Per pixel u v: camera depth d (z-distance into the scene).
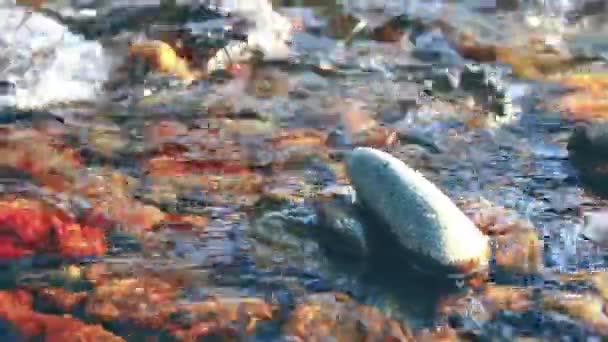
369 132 6.80
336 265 4.87
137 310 4.40
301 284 4.69
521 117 7.32
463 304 4.55
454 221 4.78
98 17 8.32
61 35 7.64
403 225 4.79
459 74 7.93
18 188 5.56
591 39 9.58
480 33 9.45
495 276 4.79
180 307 4.44
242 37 8.34
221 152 6.38
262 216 5.38
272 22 8.84
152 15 8.42
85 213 5.32
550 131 7.04
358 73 8.23
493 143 6.78
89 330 4.22
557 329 4.37
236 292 4.61
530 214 5.56
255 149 6.46
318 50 8.73
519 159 6.49
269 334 4.26
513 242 5.02
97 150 6.28
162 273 4.77
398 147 6.64
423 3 10.28
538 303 4.56
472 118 7.22
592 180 6.15
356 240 4.91
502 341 4.28
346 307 4.49
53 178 5.75
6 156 6.00
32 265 4.78
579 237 5.27
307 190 5.73
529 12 10.20
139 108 7.16
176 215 5.42
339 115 7.14
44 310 4.38
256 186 5.82
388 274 4.77
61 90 7.26
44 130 6.59
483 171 6.27
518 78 8.29
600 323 4.41
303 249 5.01
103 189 5.67
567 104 7.63
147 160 6.20
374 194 4.92
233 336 4.23
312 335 4.27
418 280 4.72
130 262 4.87
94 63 7.57
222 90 7.62
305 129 6.87
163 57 7.79
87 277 4.69
